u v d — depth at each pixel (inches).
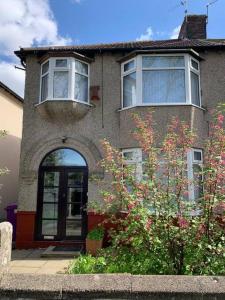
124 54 456.8
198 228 183.0
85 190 426.3
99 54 457.4
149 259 187.8
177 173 207.0
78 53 450.9
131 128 416.5
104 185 414.9
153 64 438.0
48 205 427.5
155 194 197.3
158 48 435.8
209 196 185.9
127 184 211.6
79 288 128.4
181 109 413.7
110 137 431.8
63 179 430.9
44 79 452.8
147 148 224.1
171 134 239.5
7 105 586.9
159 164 215.9
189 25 564.4
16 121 628.1
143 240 189.3
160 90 430.6
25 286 130.1
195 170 256.7
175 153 214.7
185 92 424.2
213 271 172.4
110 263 199.6
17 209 426.0
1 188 541.3
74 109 424.8
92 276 135.2
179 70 433.7
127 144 417.1
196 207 194.1
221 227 189.9
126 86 448.1
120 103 441.7
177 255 184.7
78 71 445.1
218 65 449.4
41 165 434.0
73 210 425.1
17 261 340.8
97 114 437.7
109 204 217.2
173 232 185.6
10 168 588.4
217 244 185.5
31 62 460.4
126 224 205.9
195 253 181.8
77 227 421.1
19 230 414.9
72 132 432.8
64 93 435.5
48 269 306.2
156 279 132.6
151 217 190.1
